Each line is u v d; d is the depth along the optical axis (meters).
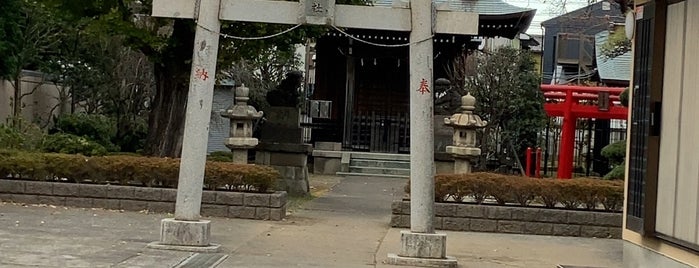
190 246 9.56
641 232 8.09
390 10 9.58
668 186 7.77
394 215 13.00
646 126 8.12
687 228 7.33
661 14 8.06
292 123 18.17
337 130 30.61
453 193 13.26
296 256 9.67
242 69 29.06
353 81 29.98
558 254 10.94
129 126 24.52
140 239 10.16
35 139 17.59
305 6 9.55
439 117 20.95
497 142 26.30
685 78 7.52
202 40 9.65
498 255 10.62
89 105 26.19
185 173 9.71
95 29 15.13
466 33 9.48
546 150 26.92
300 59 36.22
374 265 9.28
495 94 25.81
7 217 11.47
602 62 29.00
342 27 9.98
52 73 25.66
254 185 13.36
